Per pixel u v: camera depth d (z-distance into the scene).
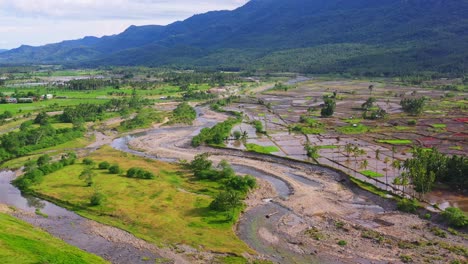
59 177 160.00
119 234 113.38
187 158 198.25
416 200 139.00
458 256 101.94
